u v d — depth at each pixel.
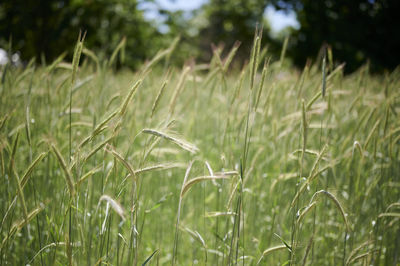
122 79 4.63
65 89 2.93
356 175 2.90
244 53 24.58
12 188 2.50
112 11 18.83
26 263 2.16
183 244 3.03
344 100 3.78
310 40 17.83
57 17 17.14
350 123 3.65
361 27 16.91
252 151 3.47
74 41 17.41
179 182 3.53
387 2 16.89
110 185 2.71
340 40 17.00
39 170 2.72
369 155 3.06
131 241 2.05
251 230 2.84
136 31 19.78
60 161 1.68
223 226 3.05
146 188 3.05
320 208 2.90
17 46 16.89
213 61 3.06
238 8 29.09
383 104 3.08
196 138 3.76
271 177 3.22
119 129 1.87
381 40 17.06
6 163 2.43
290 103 3.36
